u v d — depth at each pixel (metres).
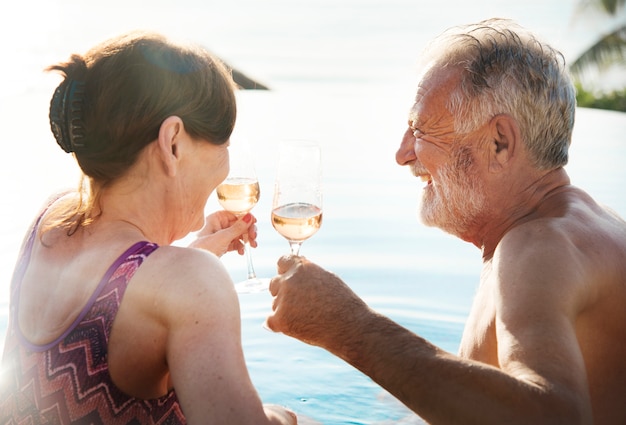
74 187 1.98
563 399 1.58
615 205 6.41
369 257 5.12
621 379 1.92
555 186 2.19
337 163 8.16
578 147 8.66
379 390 3.12
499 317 1.80
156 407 1.76
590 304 1.88
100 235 1.74
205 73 1.79
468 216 2.27
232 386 1.56
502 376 1.63
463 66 2.20
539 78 2.12
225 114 1.83
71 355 1.67
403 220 6.11
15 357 1.75
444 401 1.66
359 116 10.98
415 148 2.30
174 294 1.62
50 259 1.77
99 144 1.73
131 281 1.65
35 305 1.74
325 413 2.93
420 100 2.26
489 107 2.16
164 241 1.87
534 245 1.88
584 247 1.91
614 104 15.96
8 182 6.86
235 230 2.68
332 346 1.93
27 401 1.71
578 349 1.70
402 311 4.04
